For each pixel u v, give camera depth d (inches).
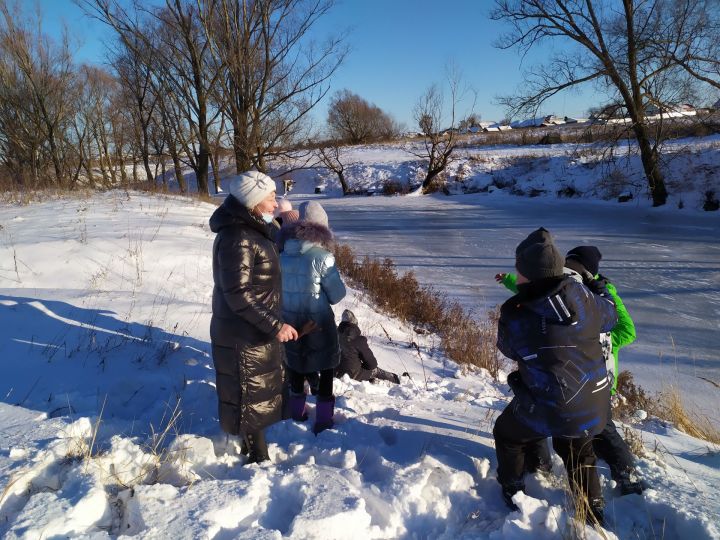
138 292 257.6
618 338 124.6
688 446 169.9
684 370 299.0
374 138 2261.3
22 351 171.6
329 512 94.7
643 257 573.3
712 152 992.9
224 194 1298.0
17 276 263.7
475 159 1406.3
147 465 111.2
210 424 136.9
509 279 146.7
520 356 106.0
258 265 113.8
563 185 1141.7
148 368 171.8
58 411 136.7
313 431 146.0
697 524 101.0
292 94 680.4
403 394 199.9
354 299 358.6
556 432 104.2
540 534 99.9
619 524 107.2
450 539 98.9
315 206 153.8
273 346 119.3
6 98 1026.1
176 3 699.4
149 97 1168.2
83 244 311.4
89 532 89.5
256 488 102.5
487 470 122.2
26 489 99.3
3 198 546.0
